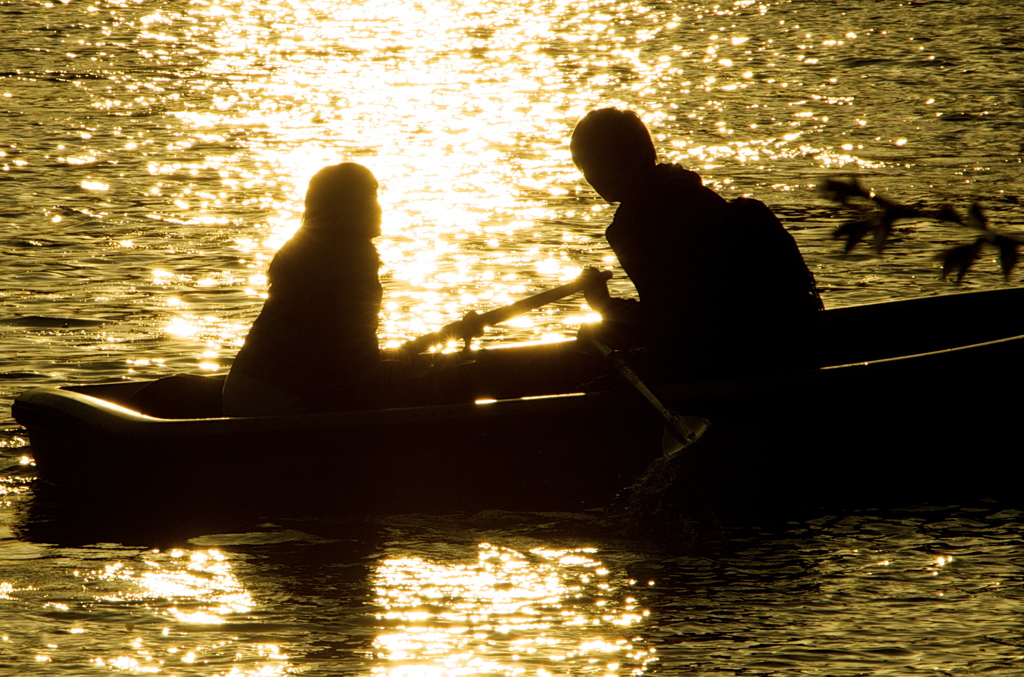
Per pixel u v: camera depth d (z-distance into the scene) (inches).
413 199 1839.3
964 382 749.9
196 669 502.0
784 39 4037.9
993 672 493.0
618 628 540.7
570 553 639.8
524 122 2659.9
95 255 1453.0
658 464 719.7
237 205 1788.9
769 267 714.8
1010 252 346.3
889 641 524.4
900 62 3353.8
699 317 708.7
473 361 802.2
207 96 2994.6
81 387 779.4
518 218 1690.5
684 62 3607.3
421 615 557.3
